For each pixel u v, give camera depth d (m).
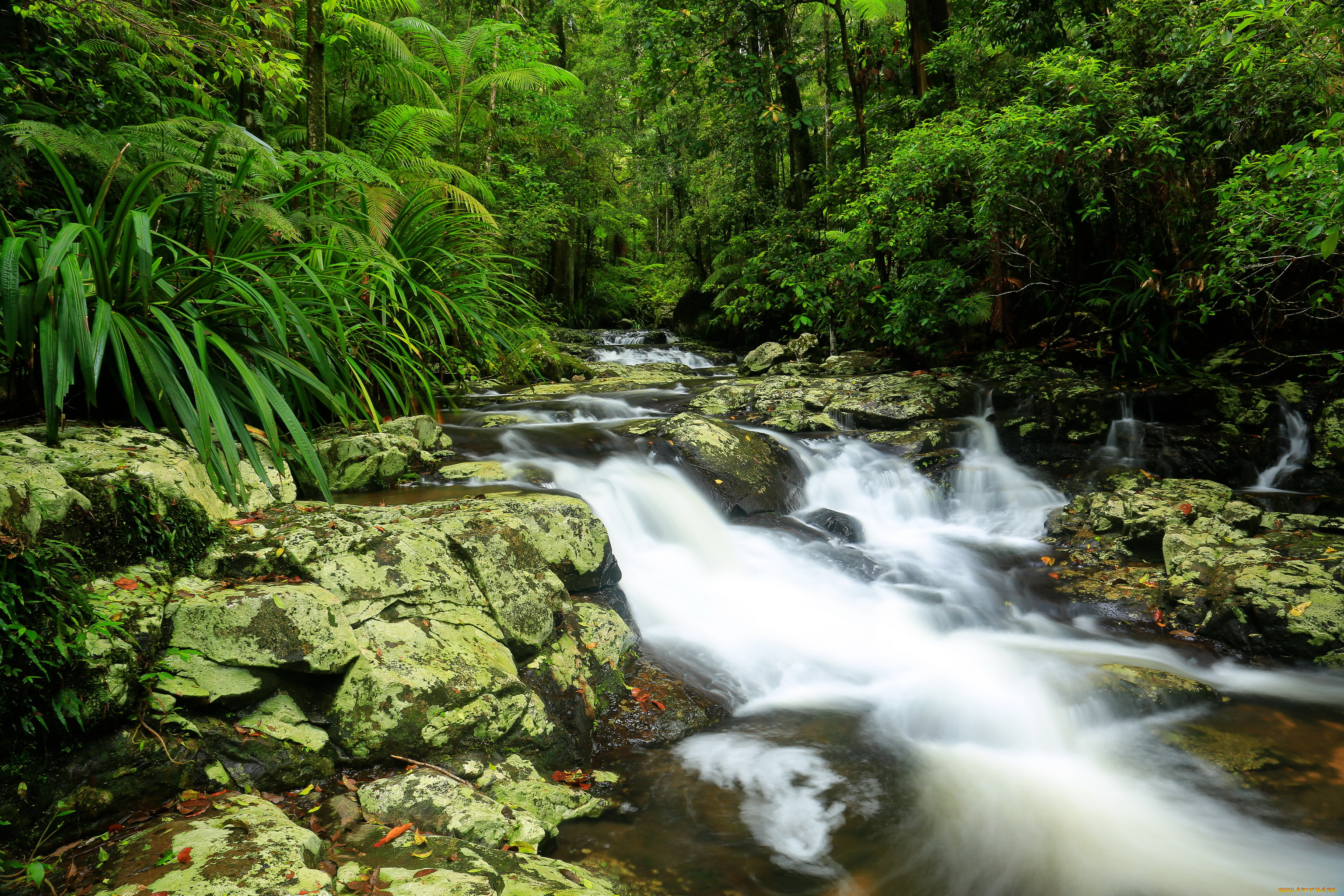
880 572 5.09
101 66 5.91
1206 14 6.61
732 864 2.59
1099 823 2.95
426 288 6.09
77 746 2.22
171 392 3.20
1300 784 3.22
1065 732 3.57
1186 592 4.83
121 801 2.23
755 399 8.09
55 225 4.21
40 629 2.21
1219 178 7.39
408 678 2.79
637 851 2.63
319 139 7.00
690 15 9.58
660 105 15.07
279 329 3.61
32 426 3.47
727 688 3.81
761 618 4.45
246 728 2.55
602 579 4.02
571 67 20.27
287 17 7.03
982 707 3.71
